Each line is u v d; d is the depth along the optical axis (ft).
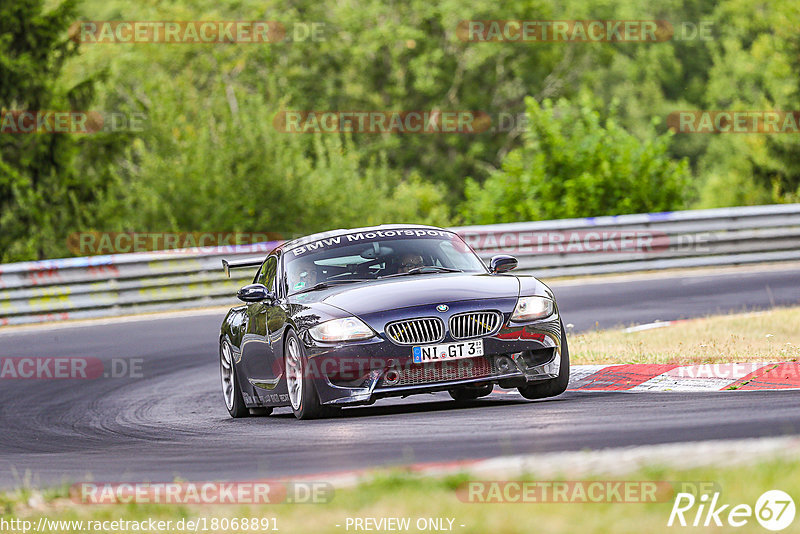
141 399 132.98
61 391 143.64
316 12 559.79
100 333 197.77
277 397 107.14
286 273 110.11
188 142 348.59
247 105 359.25
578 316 176.24
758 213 244.63
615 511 48.60
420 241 111.65
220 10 555.28
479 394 108.99
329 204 349.41
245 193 340.18
